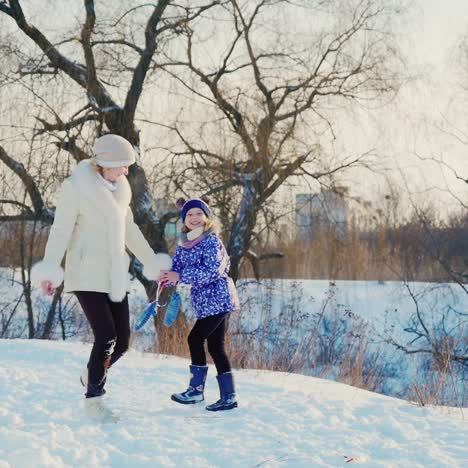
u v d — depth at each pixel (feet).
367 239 55.52
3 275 48.70
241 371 22.40
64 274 14.90
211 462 12.12
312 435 13.92
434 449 13.16
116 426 14.11
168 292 44.04
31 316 47.80
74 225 14.96
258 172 47.26
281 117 48.44
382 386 33.88
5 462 11.04
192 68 47.52
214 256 15.60
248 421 14.83
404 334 47.65
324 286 52.95
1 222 46.68
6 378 18.99
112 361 15.16
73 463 11.60
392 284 55.01
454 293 52.85
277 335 33.76
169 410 15.75
